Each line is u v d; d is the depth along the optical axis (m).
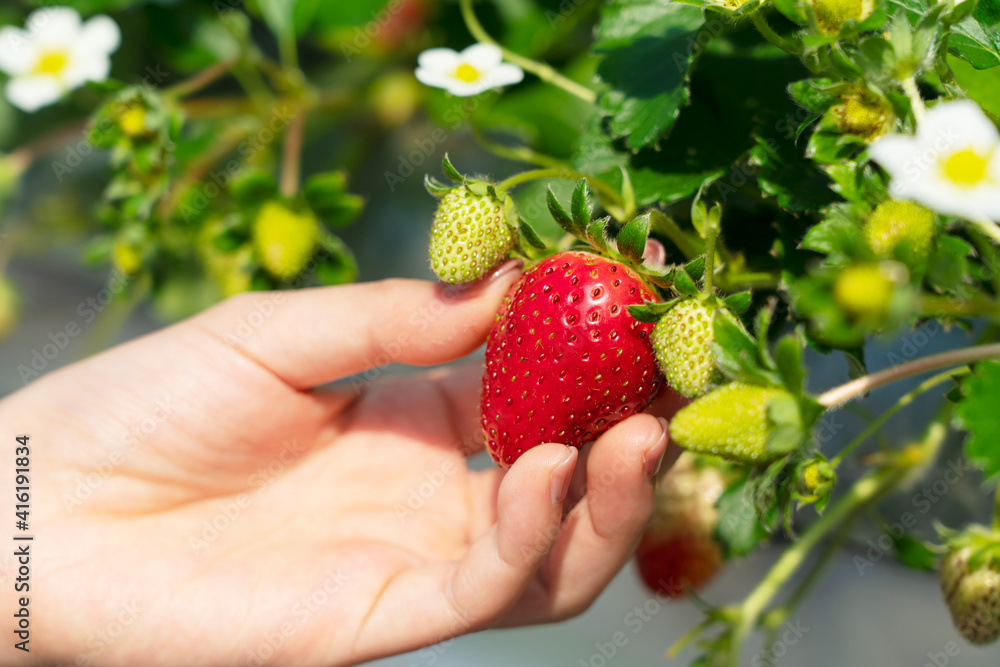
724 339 0.25
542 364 0.27
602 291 0.27
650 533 0.36
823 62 0.25
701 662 0.34
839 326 0.23
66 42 0.37
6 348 0.57
